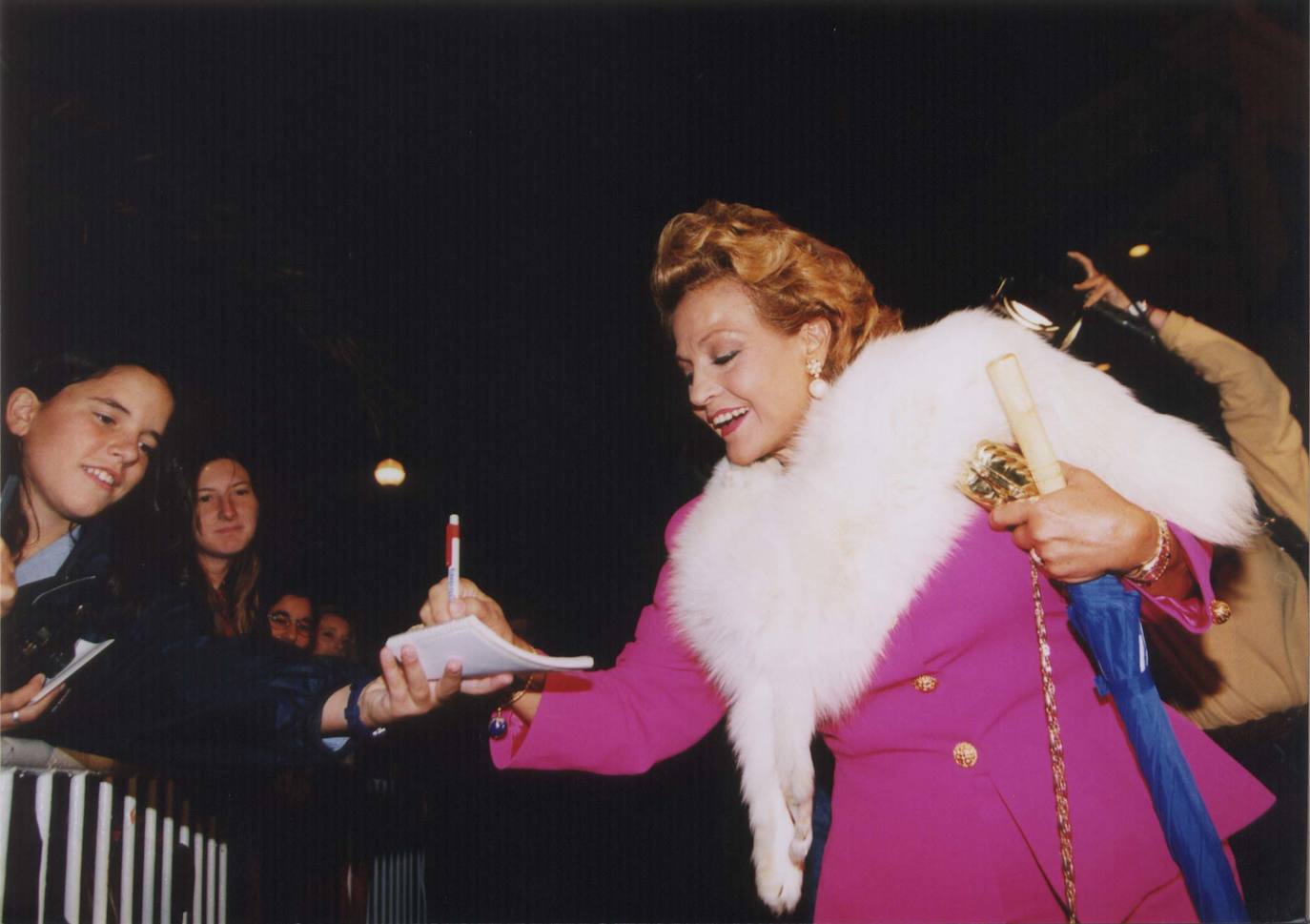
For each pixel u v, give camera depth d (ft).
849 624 5.72
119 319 8.08
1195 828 5.10
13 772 6.54
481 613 6.51
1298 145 15.01
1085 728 5.69
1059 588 5.53
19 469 7.38
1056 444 5.63
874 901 5.73
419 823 16.35
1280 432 9.45
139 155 9.41
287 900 11.52
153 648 7.34
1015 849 5.51
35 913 7.20
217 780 9.89
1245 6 15.53
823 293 6.64
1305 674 8.70
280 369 14.93
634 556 29.35
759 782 6.24
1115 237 16.52
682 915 18.62
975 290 17.88
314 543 18.39
